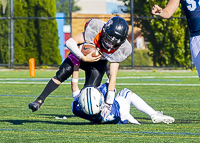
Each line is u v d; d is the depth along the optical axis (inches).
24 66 2106.3
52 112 603.5
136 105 472.4
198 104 708.7
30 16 2076.8
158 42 1983.3
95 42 459.8
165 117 457.4
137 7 1989.4
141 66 2041.1
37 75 1608.0
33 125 473.7
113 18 435.2
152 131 429.1
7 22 2057.1
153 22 1962.4
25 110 623.5
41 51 2084.2
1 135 408.2
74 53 459.8
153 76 1558.8
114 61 456.4
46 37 2080.5
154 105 697.0
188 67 1989.4
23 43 2079.2
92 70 488.7
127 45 456.8
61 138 391.2
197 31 515.5
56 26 2097.7
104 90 461.4
